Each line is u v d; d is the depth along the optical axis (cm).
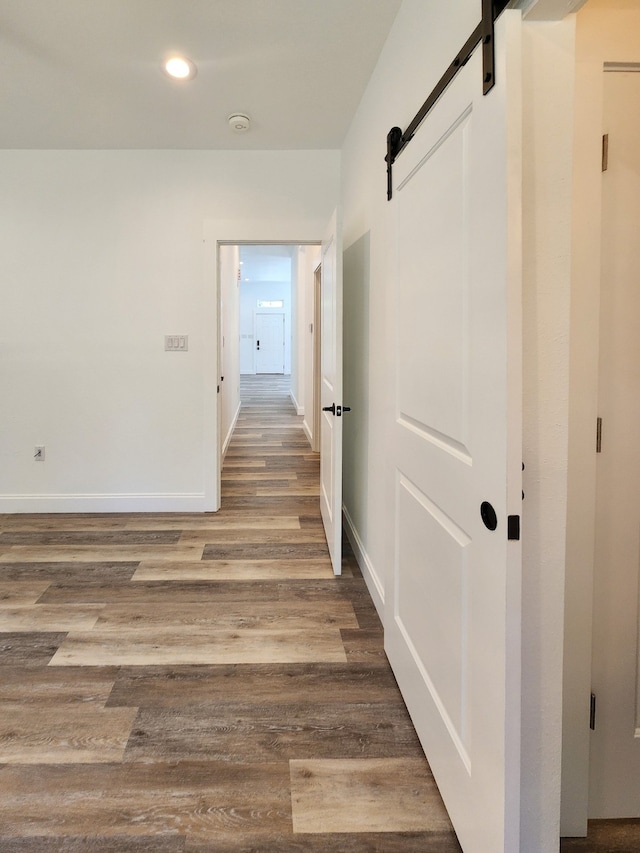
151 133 314
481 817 104
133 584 252
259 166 342
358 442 280
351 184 297
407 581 161
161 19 202
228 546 301
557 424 106
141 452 360
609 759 130
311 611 228
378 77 226
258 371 1557
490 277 96
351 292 300
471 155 105
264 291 1538
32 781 137
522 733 110
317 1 190
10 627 212
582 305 115
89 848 119
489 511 98
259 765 143
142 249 346
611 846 124
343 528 332
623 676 128
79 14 199
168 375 356
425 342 137
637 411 122
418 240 143
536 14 94
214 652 196
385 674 183
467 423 109
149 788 135
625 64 112
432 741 136
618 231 118
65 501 359
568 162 100
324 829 124
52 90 260
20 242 341
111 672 183
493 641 98
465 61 108
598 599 126
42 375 351
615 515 124
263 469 488
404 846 120
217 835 122
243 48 222
